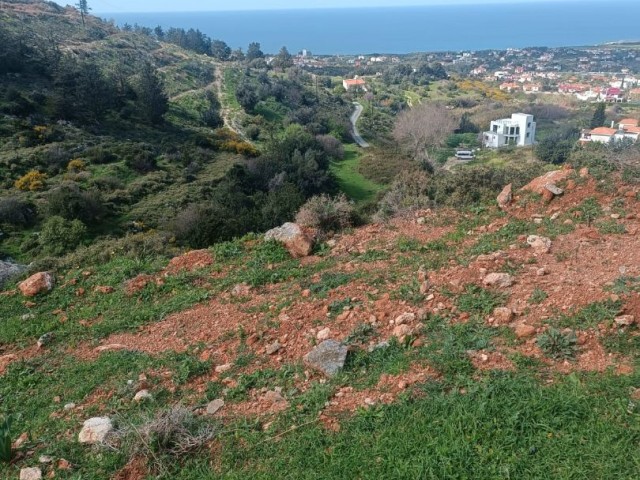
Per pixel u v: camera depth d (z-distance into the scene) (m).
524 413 4.45
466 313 6.09
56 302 9.07
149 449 4.81
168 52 90.06
